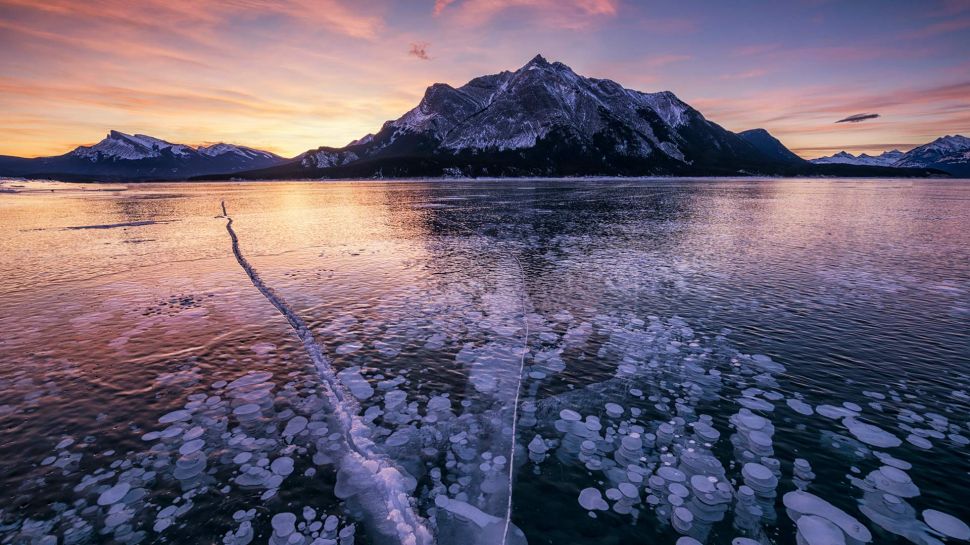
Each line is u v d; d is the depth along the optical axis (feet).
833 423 20.92
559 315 36.19
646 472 17.58
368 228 92.27
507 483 16.90
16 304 39.24
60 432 20.24
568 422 21.13
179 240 75.66
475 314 36.50
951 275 48.42
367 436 19.93
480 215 118.62
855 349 29.19
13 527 14.71
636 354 28.71
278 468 17.74
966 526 14.67
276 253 63.05
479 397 23.39
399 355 28.73
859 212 122.93
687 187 315.58
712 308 37.65
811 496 16.15
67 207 156.97
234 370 26.61
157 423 20.99
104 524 14.82
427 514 15.23
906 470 17.57
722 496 16.17
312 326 33.91
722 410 22.15
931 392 23.62
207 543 14.01
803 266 53.21
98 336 31.86
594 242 72.38
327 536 14.26
